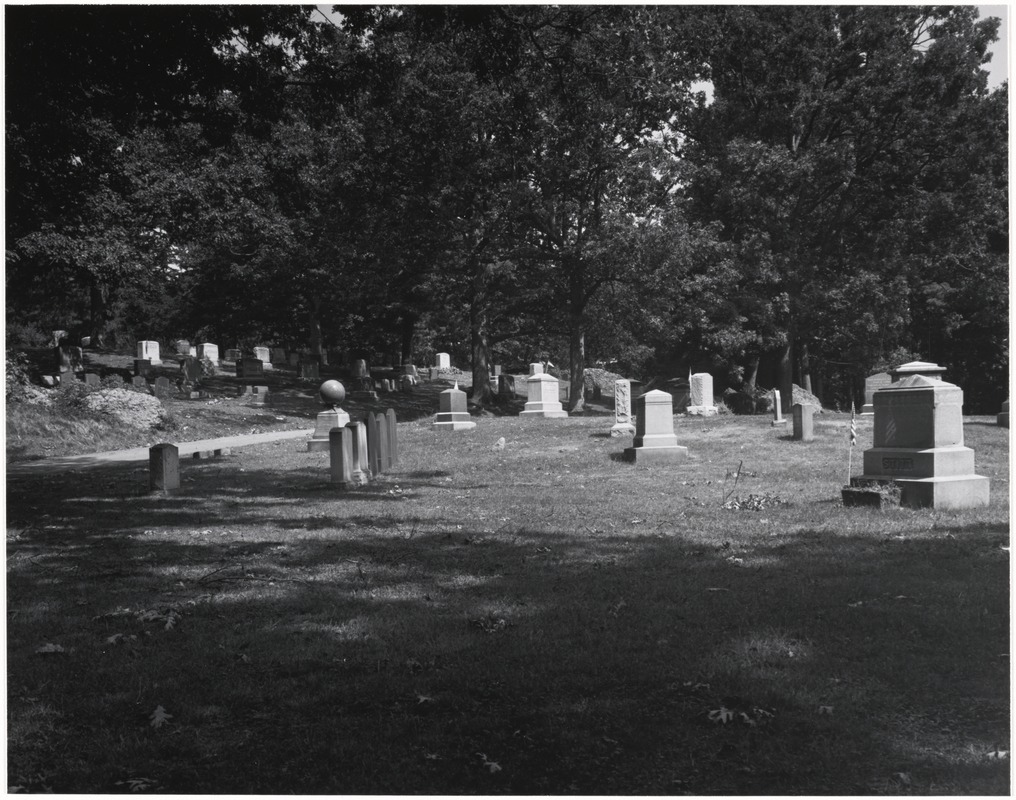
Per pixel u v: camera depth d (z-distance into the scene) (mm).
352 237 49562
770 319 47969
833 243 53375
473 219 47500
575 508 15266
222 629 7633
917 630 7168
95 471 22422
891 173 50250
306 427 39156
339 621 7852
